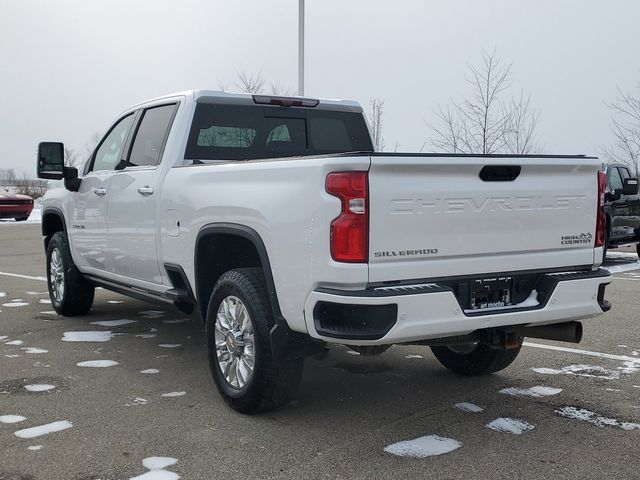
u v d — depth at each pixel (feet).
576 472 11.58
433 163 12.19
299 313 12.51
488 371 16.98
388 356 19.51
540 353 19.80
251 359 14.01
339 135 20.61
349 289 11.79
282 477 11.32
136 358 18.83
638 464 11.93
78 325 23.02
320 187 11.99
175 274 16.94
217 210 14.57
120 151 20.18
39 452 12.25
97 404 14.92
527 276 13.64
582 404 15.19
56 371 17.47
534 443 12.88
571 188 14.11
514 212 13.34
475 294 13.00
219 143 17.98
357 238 11.68
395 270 12.02
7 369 17.62
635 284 34.22
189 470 11.56
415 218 12.16
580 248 14.38
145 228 17.70
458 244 12.67
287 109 19.40
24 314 24.93
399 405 15.08
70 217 22.50
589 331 22.72
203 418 14.10
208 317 15.07
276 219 12.83
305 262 12.24
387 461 12.00
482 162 12.68
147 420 13.94
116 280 20.13
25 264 41.78
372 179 11.75
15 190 126.21
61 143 21.58
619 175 44.24
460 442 12.91
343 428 13.60
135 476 11.30
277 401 13.93
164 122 18.34
